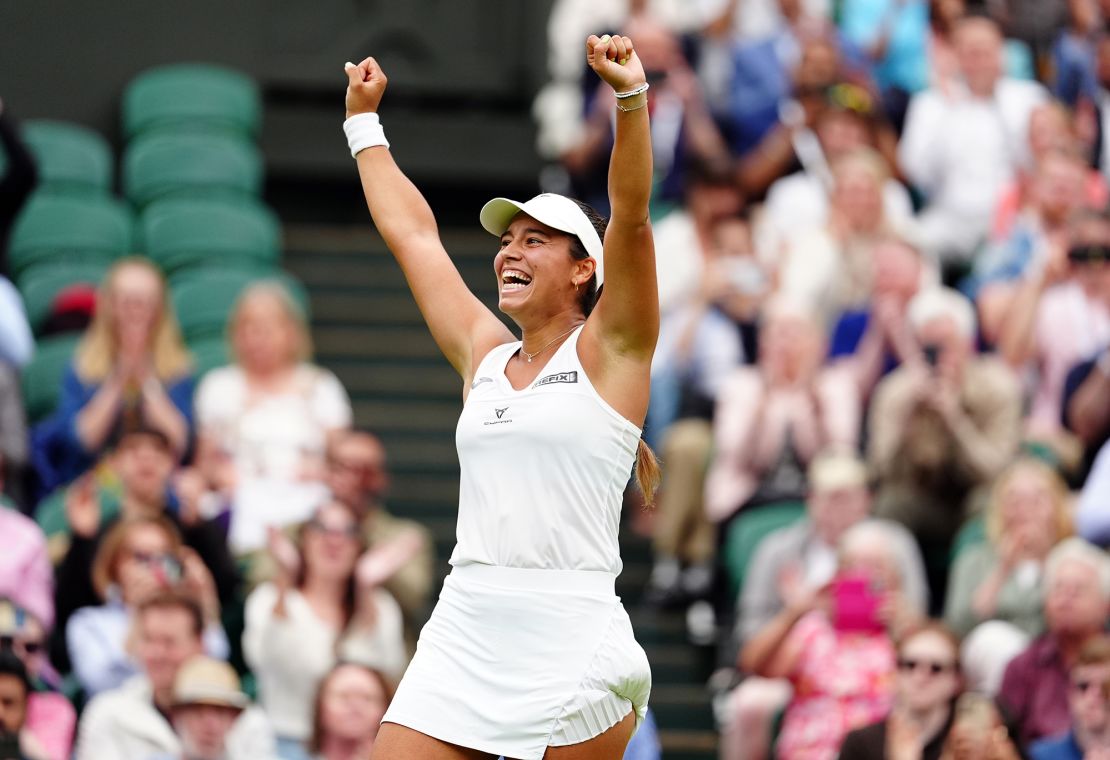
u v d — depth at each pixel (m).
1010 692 23.17
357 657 23.64
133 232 35.09
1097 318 30.23
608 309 12.91
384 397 34.34
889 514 27.73
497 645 12.86
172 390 28.38
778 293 30.91
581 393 12.95
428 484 32.50
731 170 32.25
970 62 34.94
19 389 28.03
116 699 21.94
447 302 14.34
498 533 12.95
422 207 14.83
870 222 31.52
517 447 12.95
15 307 28.27
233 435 28.20
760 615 26.45
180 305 32.72
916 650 22.53
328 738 22.59
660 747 27.61
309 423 28.55
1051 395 30.02
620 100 12.48
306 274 36.72
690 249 31.84
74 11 38.22
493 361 13.57
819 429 28.73
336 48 40.34
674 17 37.59
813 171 34.12
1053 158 32.84
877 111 35.03
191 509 25.28
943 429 27.78
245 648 24.31
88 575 23.83
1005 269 32.69
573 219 13.34
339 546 23.94
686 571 29.12
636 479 13.73
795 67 35.78
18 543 23.48
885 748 22.42
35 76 38.00
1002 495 25.70
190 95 37.31
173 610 22.00
